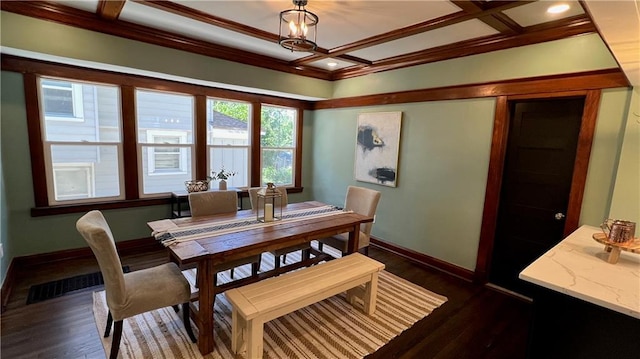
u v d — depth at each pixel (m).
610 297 1.25
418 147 3.85
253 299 1.99
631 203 2.31
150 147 3.97
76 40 2.87
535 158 3.00
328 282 2.25
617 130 2.42
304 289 2.14
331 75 4.93
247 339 1.96
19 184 3.12
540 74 2.79
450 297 3.02
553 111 2.87
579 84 2.58
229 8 2.58
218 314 2.58
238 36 3.34
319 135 5.36
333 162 5.11
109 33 3.03
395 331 2.43
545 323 1.50
